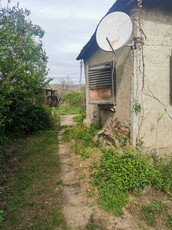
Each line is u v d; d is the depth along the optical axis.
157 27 5.83
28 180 5.33
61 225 3.82
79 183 5.13
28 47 6.43
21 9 9.52
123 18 5.68
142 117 5.88
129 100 6.12
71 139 8.62
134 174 4.76
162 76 5.96
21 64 6.21
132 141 5.93
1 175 5.38
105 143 6.91
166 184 4.77
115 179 4.73
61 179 5.38
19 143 8.45
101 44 6.03
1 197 4.55
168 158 5.79
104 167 5.16
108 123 7.02
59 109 21.16
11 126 9.27
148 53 5.80
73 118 15.44
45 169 5.95
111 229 3.78
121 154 5.36
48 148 7.78
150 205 4.31
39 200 4.52
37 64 9.77
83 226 3.82
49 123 11.34
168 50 5.96
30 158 6.80
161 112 6.01
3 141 7.67
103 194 4.50
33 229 3.70
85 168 5.78
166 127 6.09
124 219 4.00
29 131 10.18
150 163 5.39
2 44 5.80
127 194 4.52
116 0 6.01
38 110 10.51
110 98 7.02
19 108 9.38
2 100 5.98
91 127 8.57
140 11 5.63
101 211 4.17
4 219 3.91
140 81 5.80
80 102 23.42
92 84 7.65
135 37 5.69
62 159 6.70
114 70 6.93
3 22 6.73
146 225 3.89
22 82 6.77
